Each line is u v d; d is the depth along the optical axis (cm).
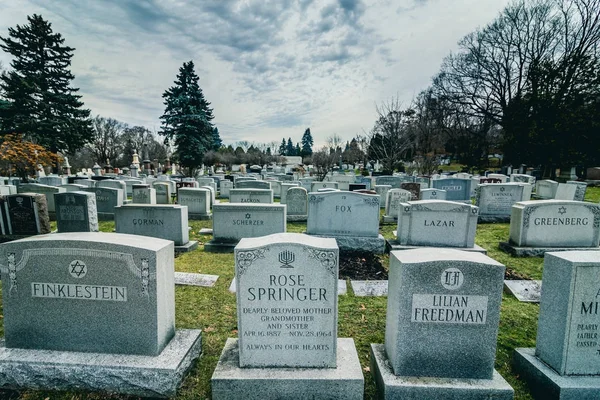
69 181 2273
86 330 361
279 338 357
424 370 341
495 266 325
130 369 338
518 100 3062
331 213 873
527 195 1295
